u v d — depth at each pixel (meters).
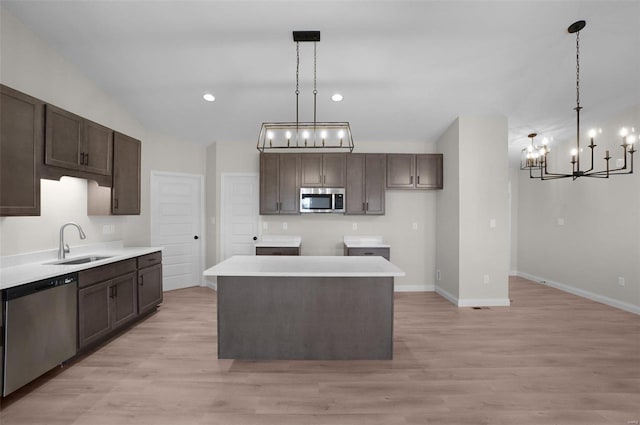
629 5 2.54
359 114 4.27
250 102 4.04
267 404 2.08
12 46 2.68
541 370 2.52
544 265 5.51
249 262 2.95
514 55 3.14
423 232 5.05
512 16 2.66
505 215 4.25
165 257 4.90
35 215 2.55
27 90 2.82
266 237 5.04
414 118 4.34
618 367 2.57
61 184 3.18
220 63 3.32
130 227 4.34
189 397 2.15
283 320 2.68
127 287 3.29
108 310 3.00
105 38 2.96
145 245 4.61
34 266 2.66
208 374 2.46
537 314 3.89
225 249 5.06
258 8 2.60
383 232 5.05
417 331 3.34
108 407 2.04
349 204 4.72
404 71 3.41
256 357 2.68
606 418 1.94
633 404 2.08
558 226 5.18
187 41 3.00
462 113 4.20
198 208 5.23
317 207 4.68
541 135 4.83
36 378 2.37
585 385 2.30
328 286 2.67
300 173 4.70
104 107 3.79
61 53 3.15
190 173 5.12
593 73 3.38
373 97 3.89
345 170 4.71
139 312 3.49
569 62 3.22
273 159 4.70
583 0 2.51
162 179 4.86
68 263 3.08
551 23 2.74
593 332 3.31
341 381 2.36
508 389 2.25
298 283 2.67
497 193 4.25
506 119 4.25
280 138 4.94
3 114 2.29
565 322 3.61
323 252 5.06
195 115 4.34
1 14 2.59
